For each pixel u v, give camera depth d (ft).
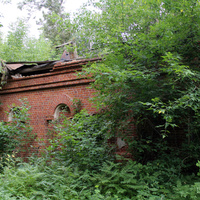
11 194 14.58
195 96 13.57
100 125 20.17
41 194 15.64
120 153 22.24
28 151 28.89
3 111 32.58
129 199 15.06
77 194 15.53
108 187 16.39
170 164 17.89
